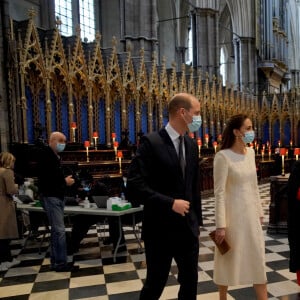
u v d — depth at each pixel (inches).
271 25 1197.1
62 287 178.9
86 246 254.8
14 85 379.6
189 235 107.8
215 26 930.7
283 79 1389.0
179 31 1184.2
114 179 345.1
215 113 753.6
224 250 123.5
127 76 537.3
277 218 279.1
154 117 592.7
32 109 421.1
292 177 154.7
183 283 109.3
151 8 647.8
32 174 314.7
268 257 217.6
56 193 197.0
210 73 911.0
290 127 957.2
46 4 695.1
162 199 101.0
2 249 213.9
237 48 1136.2
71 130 447.8
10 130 375.9
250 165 129.0
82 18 836.6
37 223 256.7
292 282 176.4
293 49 1706.4
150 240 108.3
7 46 372.5
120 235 219.1
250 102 937.5
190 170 110.1
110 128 523.2
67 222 326.6
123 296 165.6
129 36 634.2
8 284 185.3
